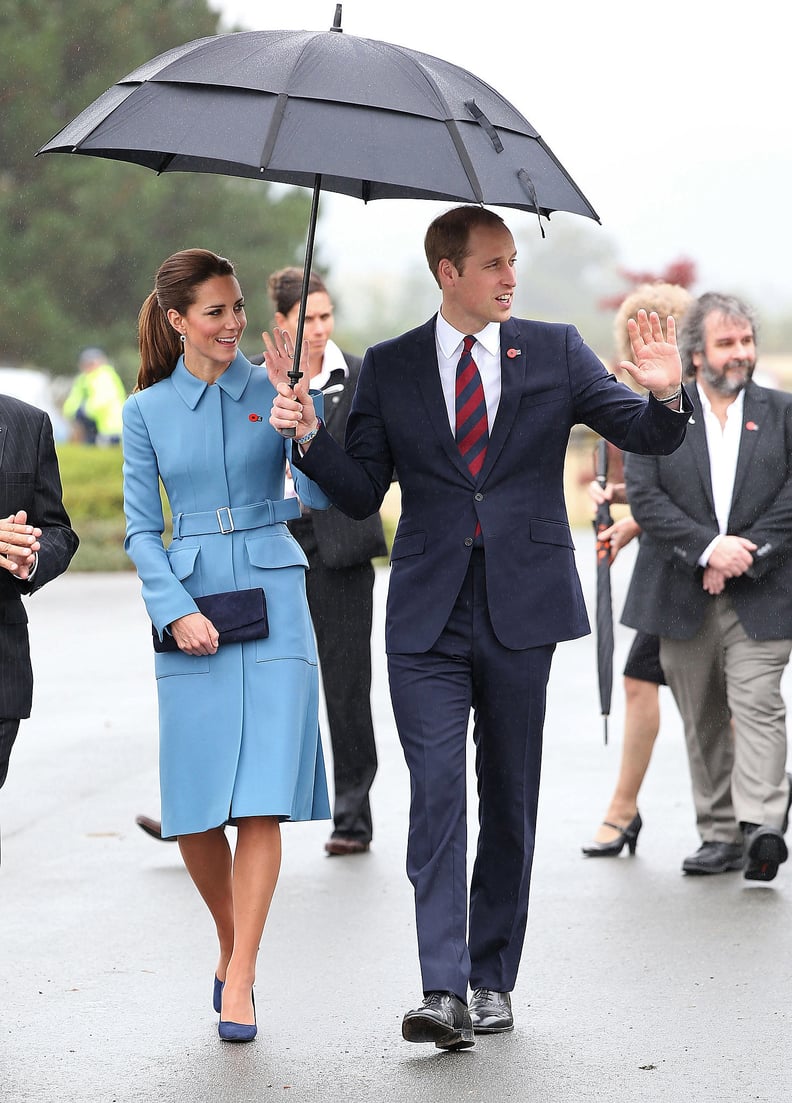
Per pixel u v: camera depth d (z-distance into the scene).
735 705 18.11
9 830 21.03
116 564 62.50
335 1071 12.31
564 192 12.45
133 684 32.94
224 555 13.30
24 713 12.91
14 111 90.81
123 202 92.75
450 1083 12.02
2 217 91.38
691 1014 13.58
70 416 81.56
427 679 13.12
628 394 13.02
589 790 23.06
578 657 36.62
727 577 18.12
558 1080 12.05
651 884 18.03
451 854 12.84
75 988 14.50
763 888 17.84
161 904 17.42
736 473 18.30
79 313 94.12
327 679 19.62
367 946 15.79
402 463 13.30
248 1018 13.07
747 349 18.30
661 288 20.03
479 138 12.05
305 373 12.92
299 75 11.98
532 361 13.16
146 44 92.50
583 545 69.94
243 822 13.24
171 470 13.34
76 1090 11.93
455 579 13.05
